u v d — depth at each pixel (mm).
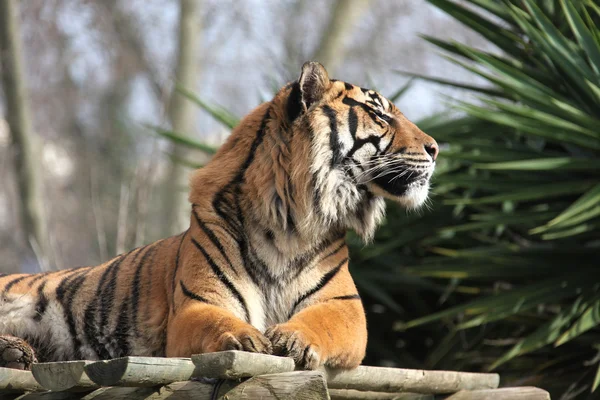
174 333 6516
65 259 25828
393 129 7625
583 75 10219
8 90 19703
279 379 5402
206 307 6566
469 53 10625
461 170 12492
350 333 6566
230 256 7020
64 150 29328
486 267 10867
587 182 10312
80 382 5504
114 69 26969
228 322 6098
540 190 10297
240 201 7168
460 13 11641
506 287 11531
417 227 12227
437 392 7410
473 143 11359
